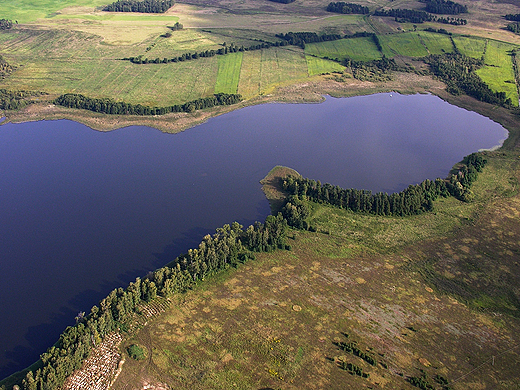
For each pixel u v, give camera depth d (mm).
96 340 119438
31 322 133000
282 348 121688
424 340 125938
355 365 117188
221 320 129875
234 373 114500
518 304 139750
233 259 151625
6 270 153000
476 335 128250
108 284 147750
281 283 144750
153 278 140500
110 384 109938
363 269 152125
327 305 136500
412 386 112812
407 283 146625
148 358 117438
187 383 111562
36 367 114500
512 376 116250
